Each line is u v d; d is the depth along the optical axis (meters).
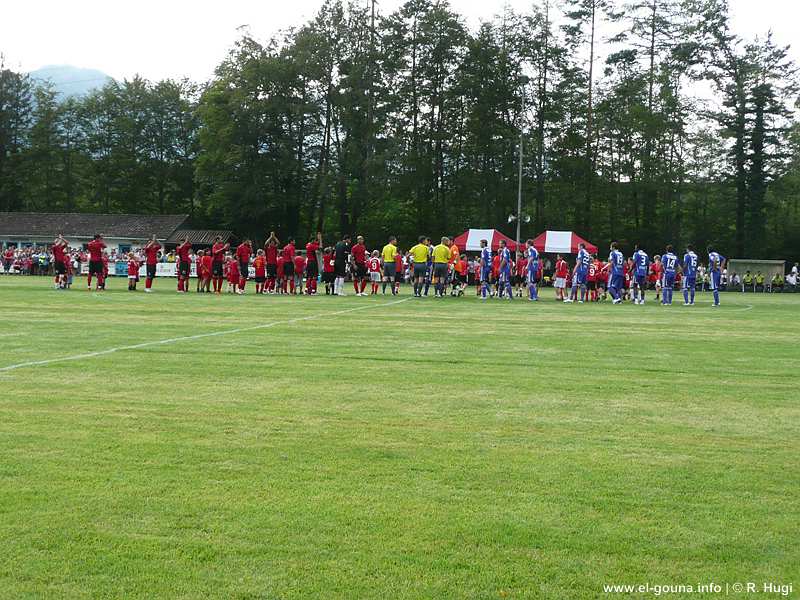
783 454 6.95
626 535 5.03
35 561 4.59
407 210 73.12
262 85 67.62
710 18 70.12
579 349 14.31
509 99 70.06
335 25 68.75
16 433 7.36
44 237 74.44
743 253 72.31
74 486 5.84
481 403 9.07
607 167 72.00
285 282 33.78
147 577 4.41
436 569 4.54
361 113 67.56
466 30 69.94
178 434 7.40
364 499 5.63
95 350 13.23
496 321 20.33
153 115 86.69
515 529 5.10
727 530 5.13
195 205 89.81
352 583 4.35
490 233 54.94
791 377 11.24
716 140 71.88
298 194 70.75
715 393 9.90
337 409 8.63
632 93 69.81
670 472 6.35
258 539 4.92
